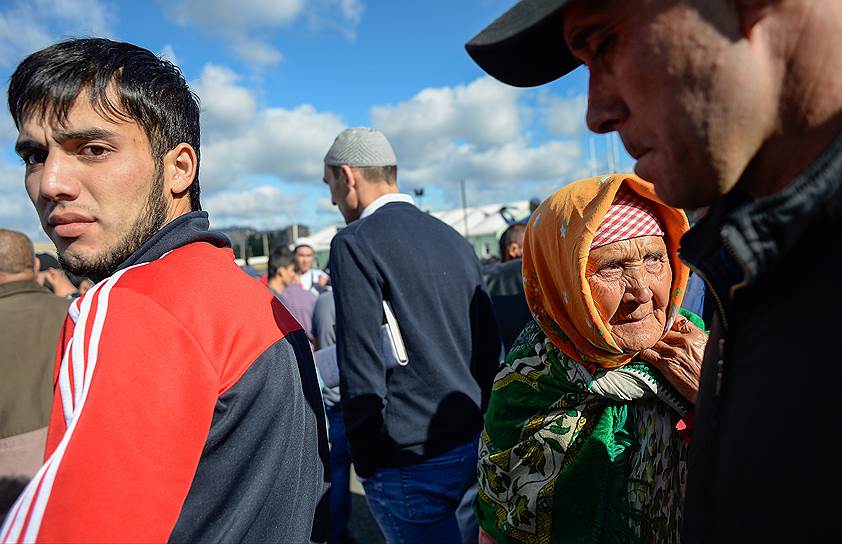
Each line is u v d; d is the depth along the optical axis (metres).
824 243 0.58
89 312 0.73
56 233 0.85
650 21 0.57
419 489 1.86
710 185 0.61
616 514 1.19
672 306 1.28
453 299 1.94
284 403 0.89
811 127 0.58
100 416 0.65
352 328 1.80
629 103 0.63
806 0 0.54
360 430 1.80
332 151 2.28
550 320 1.34
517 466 1.35
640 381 1.21
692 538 0.76
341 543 2.92
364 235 1.86
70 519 0.60
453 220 28.91
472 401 1.94
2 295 1.93
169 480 0.68
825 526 0.55
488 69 0.80
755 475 0.62
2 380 1.77
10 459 1.76
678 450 1.24
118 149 0.86
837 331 0.56
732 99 0.56
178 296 0.79
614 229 1.19
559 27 0.72
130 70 0.87
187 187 1.00
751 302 0.66
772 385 0.61
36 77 0.81
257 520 0.83
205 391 0.74
